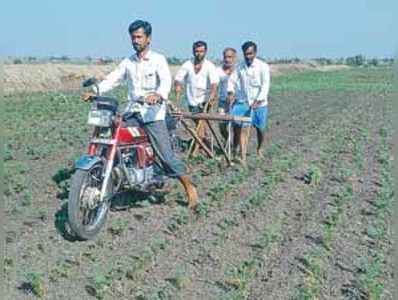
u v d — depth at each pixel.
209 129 13.23
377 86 47.47
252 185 11.12
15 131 16.86
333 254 7.98
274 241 8.27
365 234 8.77
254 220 9.16
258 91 12.64
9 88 37.22
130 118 8.63
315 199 10.50
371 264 7.57
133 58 8.66
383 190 10.88
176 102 12.79
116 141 8.09
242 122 11.95
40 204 9.42
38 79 41.25
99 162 7.94
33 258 7.41
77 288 6.73
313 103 29.95
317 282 7.08
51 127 18.05
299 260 7.70
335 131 18.52
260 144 13.32
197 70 12.50
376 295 6.67
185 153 13.30
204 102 12.64
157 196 9.71
